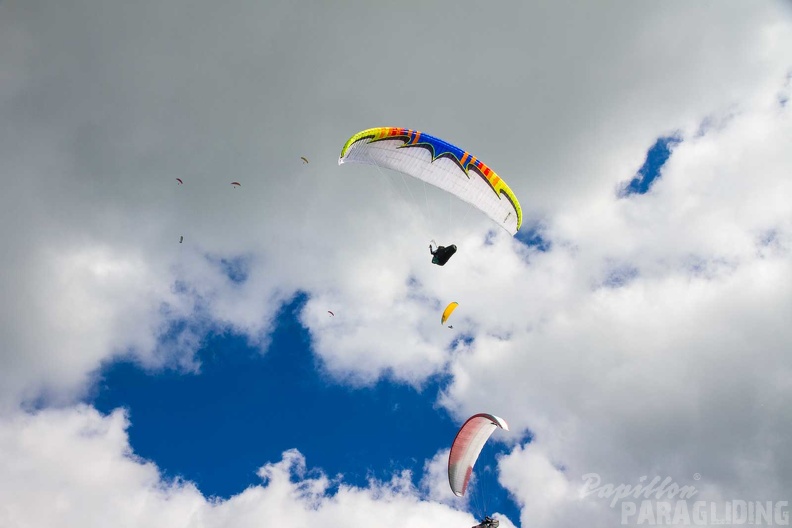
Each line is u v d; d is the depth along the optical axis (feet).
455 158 81.30
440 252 79.41
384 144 79.25
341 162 72.08
